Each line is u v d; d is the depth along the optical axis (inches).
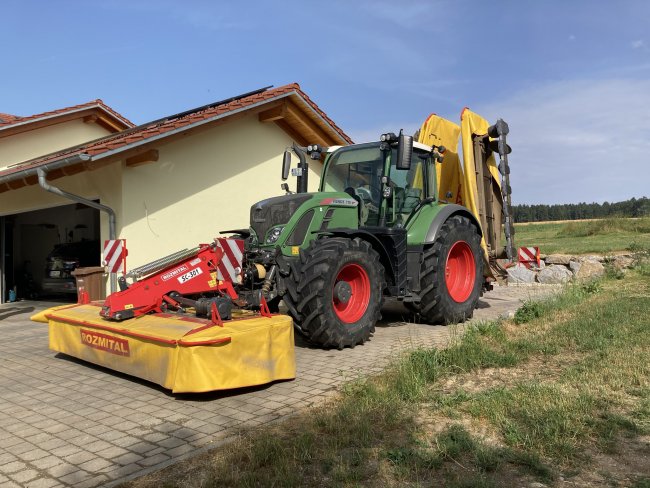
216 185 416.2
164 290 213.0
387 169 290.8
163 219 379.6
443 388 173.9
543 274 500.4
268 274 242.1
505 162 349.7
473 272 324.8
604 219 910.4
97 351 214.8
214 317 185.0
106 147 316.5
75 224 521.0
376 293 260.7
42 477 124.5
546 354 206.8
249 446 136.3
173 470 126.3
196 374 169.8
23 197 444.8
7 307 459.8
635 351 194.9
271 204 264.8
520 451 125.3
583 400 150.1
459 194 367.6
